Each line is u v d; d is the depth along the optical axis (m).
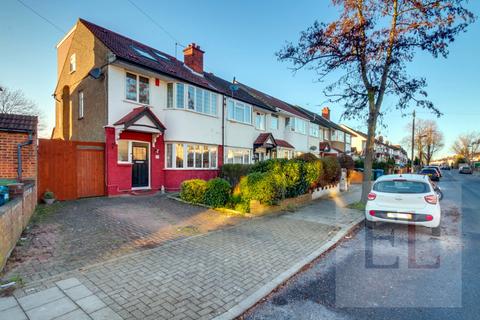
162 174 13.34
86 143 10.62
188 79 13.89
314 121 28.88
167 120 13.32
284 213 9.17
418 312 3.35
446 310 3.39
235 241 6.01
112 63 11.13
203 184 9.80
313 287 4.04
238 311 3.29
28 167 7.97
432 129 65.50
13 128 7.54
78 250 5.12
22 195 5.88
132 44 14.74
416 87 10.08
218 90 15.88
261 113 21.22
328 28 10.09
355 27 9.59
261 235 6.52
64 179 9.98
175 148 13.45
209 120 15.15
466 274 4.49
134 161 12.36
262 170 10.41
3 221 4.14
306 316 3.27
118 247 5.36
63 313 3.09
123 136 11.80
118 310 3.21
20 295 3.44
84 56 13.29
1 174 7.45
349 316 3.27
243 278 4.17
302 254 5.29
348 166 22.50
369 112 10.52
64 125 15.73
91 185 10.76
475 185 23.34
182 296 3.59
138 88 12.38
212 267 4.55
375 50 9.68
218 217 8.23
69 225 6.75
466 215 9.65
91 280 3.92
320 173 12.72
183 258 4.91
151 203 9.89
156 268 4.43
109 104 11.18
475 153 80.12
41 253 4.90
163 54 17.27
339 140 38.91
